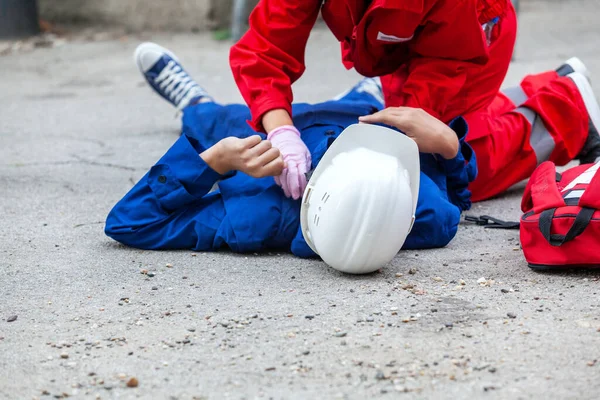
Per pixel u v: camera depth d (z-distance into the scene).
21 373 3.56
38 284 4.64
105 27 17.91
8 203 6.45
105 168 7.57
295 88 11.62
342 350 3.67
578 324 3.87
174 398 3.32
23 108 10.85
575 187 4.71
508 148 6.14
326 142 5.04
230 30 17.22
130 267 4.89
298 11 5.31
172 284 4.59
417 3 4.78
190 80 8.47
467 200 5.62
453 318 3.99
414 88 5.36
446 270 4.73
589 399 3.21
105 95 11.70
